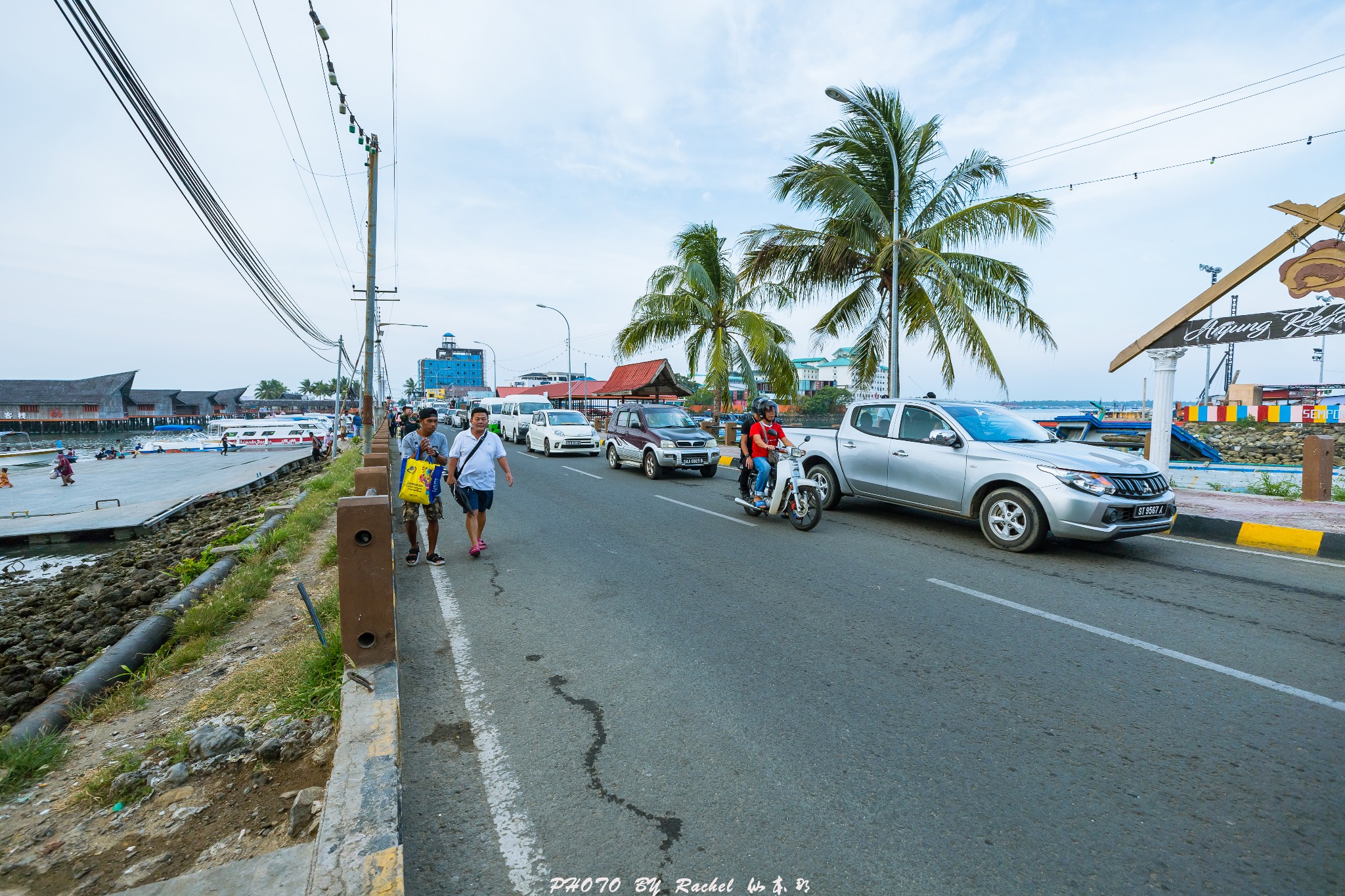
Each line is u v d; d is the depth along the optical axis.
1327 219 8.39
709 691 3.69
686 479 14.19
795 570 6.27
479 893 2.20
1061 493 6.44
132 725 3.46
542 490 12.37
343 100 10.80
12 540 15.33
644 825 2.53
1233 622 4.74
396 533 8.45
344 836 2.25
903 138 15.77
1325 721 3.27
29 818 2.66
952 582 5.80
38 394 85.81
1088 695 3.59
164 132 6.71
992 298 15.29
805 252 16.73
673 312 22.22
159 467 36.78
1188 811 2.57
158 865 2.31
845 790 2.74
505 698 3.64
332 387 149.00
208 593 5.99
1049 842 2.40
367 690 3.32
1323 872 2.22
